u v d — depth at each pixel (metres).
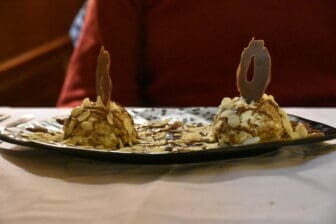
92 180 0.76
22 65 2.72
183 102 1.58
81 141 0.84
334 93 1.52
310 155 0.83
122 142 0.84
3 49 2.58
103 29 1.59
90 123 0.84
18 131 0.89
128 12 1.60
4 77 2.57
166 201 0.70
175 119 0.99
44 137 0.86
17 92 2.69
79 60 1.57
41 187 0.74
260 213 0.67
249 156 0.82
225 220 0.66
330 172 0.77
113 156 0.78
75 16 3.29
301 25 1.54
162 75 1.61
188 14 1.58
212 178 0.76
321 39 1.54
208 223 0.66
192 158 0.79
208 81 1.56
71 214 0.68
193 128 0.93
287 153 0.84
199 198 0.71
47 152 0.85
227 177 0.76
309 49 1.54
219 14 1.56
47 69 2.99
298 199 0.70
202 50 1.56
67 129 0.85
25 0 2.77
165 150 0.82
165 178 0.76
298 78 1.53
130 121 0.87
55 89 3.09
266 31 1.54
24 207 0.70
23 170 0.79
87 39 1.60
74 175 0.77
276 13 1.54
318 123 0.90
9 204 0.70
